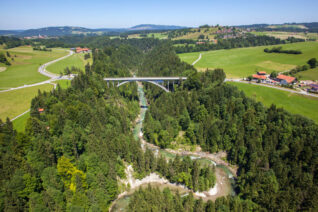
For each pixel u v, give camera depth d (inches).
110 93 4808.1
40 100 3560.5
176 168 2800.2
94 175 2427.4
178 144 3769.7
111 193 2493.8
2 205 1787.6
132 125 4377.5
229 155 3420.3
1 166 2059.5
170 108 4217.5
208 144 3585.1
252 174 2637.8
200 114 4010.8
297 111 3922.2
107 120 3555.6
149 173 2938.0
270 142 3026.6
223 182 2940.5
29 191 1969.7
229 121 3580.2
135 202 2149.4
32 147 2374.5
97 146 2721.5
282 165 2568.9
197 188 2677.2
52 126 2802.7
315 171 2422.5
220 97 4143.7
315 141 2672.2
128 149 3090.6
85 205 2091.5
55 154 2532.0
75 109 3144.7
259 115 3577.8
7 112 3828.7
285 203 2091.5
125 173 2898.6
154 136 3863.2
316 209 2021.4
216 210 2080.5
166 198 2214.6
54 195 1980.8
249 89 4918.8
